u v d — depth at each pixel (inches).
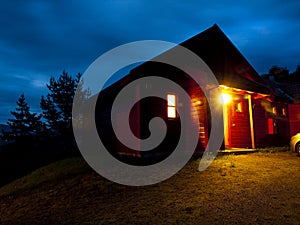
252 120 479.2
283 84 800.3
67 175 367.9
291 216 161.8
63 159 565.3
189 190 234.4
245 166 310.7
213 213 177.2
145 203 211.5
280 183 236.1
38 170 508.4
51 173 434.9
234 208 182.7
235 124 480.1
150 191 243.8
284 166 308.3
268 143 535.2
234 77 453.1
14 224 213.9
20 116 1162.6
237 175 271.4
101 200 235.3
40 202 263.7
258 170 289.7
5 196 335.6
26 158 759.1
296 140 409.1
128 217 185.6
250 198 200.4
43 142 922.1
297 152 407.2
